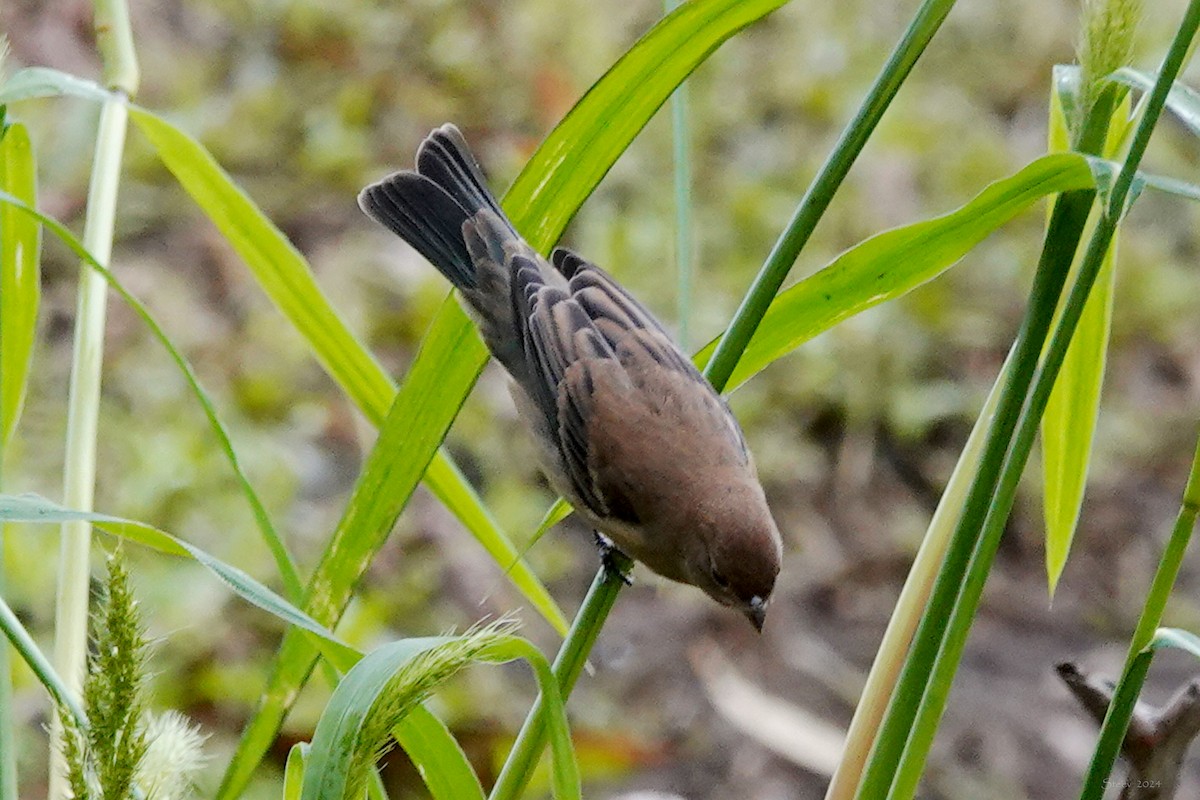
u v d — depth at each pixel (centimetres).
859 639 1144
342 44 1540
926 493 1255
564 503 472
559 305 645
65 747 295
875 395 1281
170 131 472
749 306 420
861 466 1258
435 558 1096
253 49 1528
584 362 638
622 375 638
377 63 1532
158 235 1288
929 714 379
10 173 475
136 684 293
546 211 459
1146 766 421
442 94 1514
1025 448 376
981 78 1616
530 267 651
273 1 1553
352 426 1170
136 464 1057
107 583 295
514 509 1153
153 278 1237
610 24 1605
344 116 1465
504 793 386
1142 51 1504
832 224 1393
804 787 1012
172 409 1127
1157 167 1512
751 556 612
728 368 419
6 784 386
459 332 440
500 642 315
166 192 1326
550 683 344
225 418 1130
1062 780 1033
